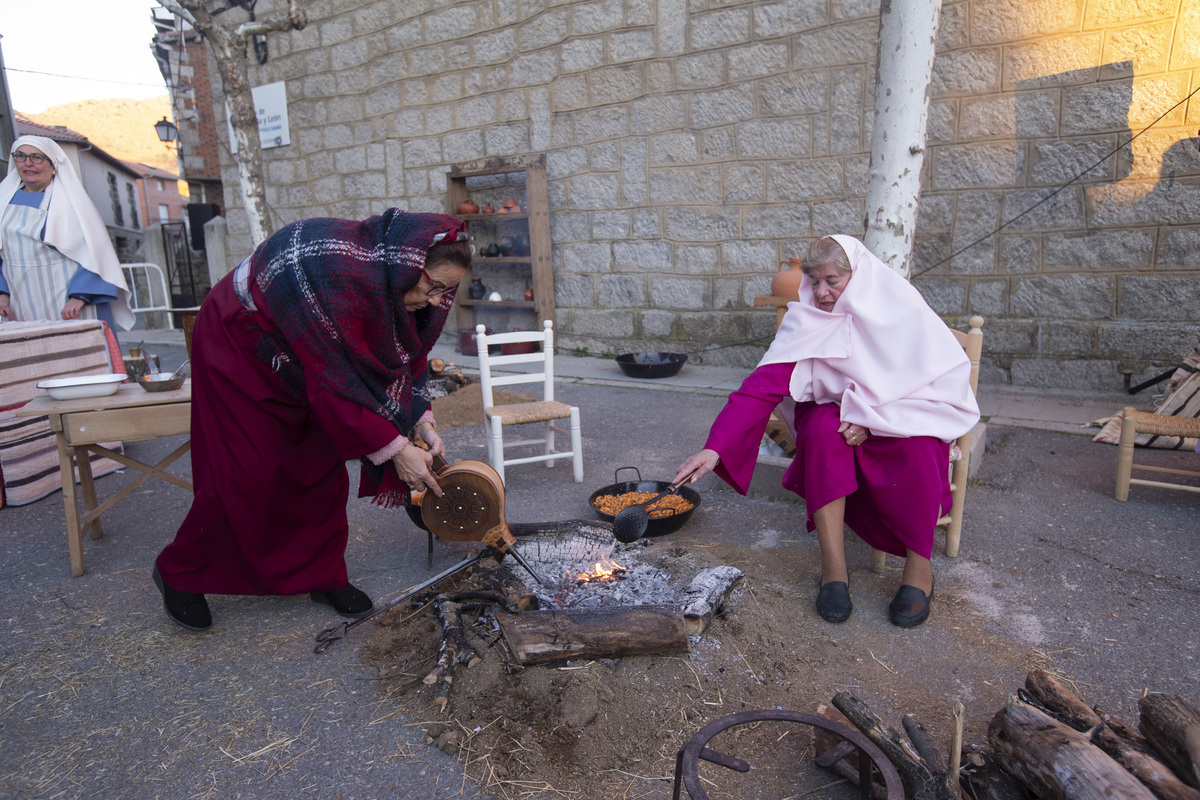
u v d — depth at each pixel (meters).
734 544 3.60
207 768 2.15
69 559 3.62
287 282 2.35
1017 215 6.40
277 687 2.52
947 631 2.78
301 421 2.64
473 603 2.74
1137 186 5.91
